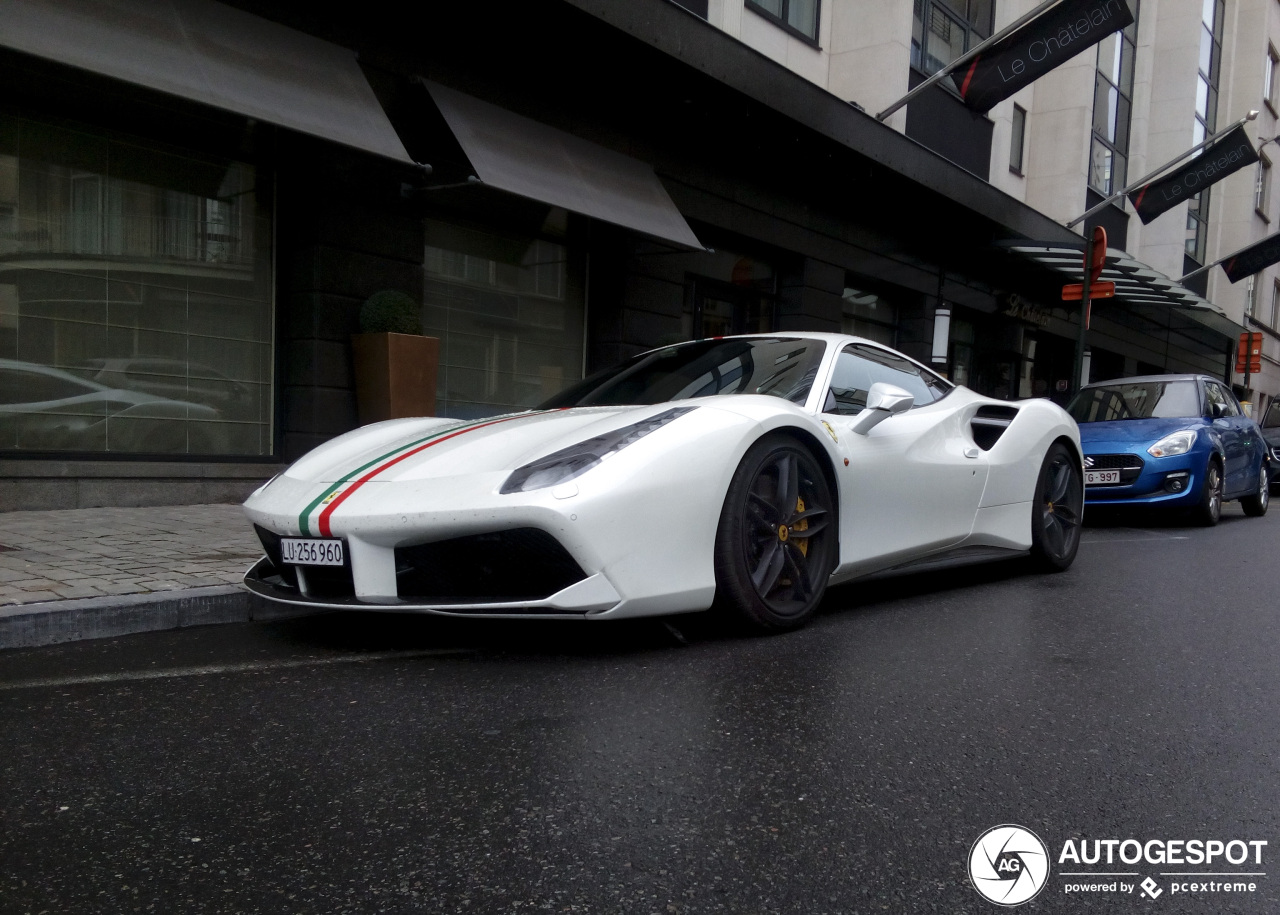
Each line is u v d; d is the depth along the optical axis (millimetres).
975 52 10266
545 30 7043
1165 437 7414
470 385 7562
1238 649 3021
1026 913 1364
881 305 12469
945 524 3832
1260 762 1993
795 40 10820
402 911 1334
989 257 13523
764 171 9805
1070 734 2139
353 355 6383
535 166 6953
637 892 1396
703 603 2750
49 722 2125
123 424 5742
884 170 10227
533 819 1633
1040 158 15898
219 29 5398
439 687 2389
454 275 7398
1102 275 13969
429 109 6723
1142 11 18734
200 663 2639
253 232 6262
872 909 1366
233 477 6082
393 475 2768
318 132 5395
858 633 3078
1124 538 6500
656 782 1798
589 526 2447
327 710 2209
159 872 1441
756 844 1557
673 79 7914
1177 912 1377
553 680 2451
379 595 2607
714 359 3760
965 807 1725
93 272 5598
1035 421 4516
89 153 5559
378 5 6371
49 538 4281
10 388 5309
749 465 2875
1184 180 14055
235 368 6211
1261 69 25438
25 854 1496
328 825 1604
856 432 3398
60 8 4652
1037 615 3488
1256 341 18469
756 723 2143
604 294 8453
